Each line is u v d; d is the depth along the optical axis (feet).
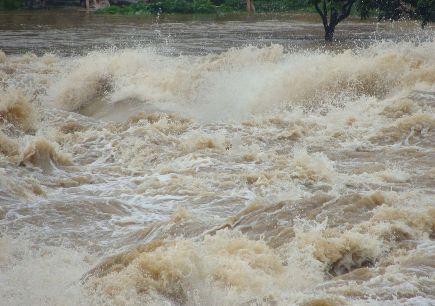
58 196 74.49
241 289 45.16
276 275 48.29
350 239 51.75
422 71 120.37
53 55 170.40
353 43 186.29
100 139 97.86
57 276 50.06
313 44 185.88
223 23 262.67
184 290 44.86
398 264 48.62
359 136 96.43
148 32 228.43
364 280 45.96
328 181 76.38
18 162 82.89
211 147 91.81
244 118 110.11
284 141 96.02
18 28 242.17
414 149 89.10
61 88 134.92
